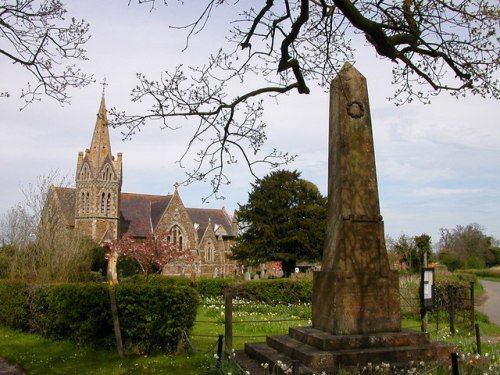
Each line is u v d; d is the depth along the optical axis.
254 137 7.56
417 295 16.84
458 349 7.89
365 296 7.59
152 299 10.27
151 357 9.85
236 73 7.42
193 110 7.05
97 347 10.79
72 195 60.56
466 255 60.88
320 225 45.19
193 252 66.00
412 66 7.43
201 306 19.36
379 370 6.51
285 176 46.38
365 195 8.02
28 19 6.97
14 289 14.16
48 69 7.30
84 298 11.08
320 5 7.05
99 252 44.34
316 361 6.66
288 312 17.53
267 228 45.16
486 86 7.39
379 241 7.87
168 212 65.44
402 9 6.74
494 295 29.00
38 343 11.91
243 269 65.19
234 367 7.16
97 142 61.44
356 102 8.29
